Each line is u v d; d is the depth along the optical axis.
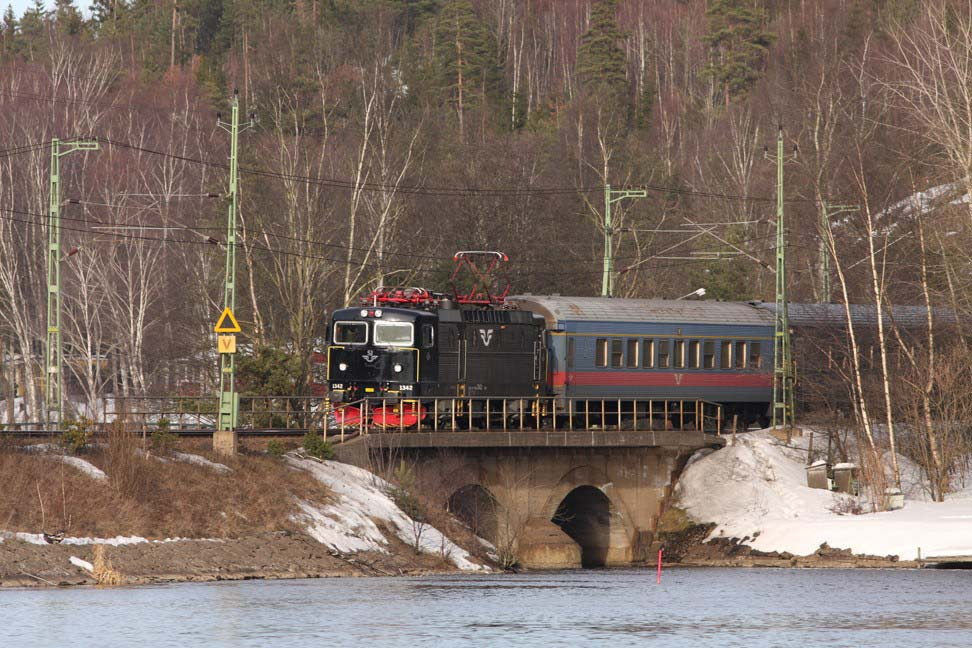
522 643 126.06
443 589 167.62
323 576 171.12
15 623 128.38
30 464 166.00
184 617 134.62
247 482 183.12
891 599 163.50
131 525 165.38
